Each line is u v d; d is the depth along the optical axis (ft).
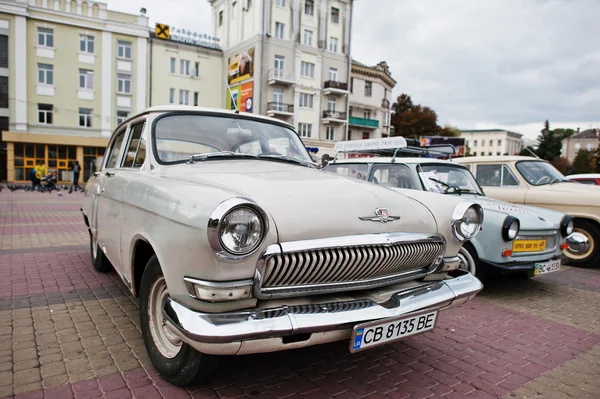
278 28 109.29
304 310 6.93
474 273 15.57
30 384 8.24
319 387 8.59
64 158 99.66
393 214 8.34
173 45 107.45
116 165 12.72
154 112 11.02
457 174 18.44
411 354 10.55
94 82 99.50
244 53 109.60
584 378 9.68
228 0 116.37
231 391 8.22
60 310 12.46
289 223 6.90
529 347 11.40
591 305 15.57
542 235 16.05
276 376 8.96
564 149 339.16
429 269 9.11
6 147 95.81
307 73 116.37
